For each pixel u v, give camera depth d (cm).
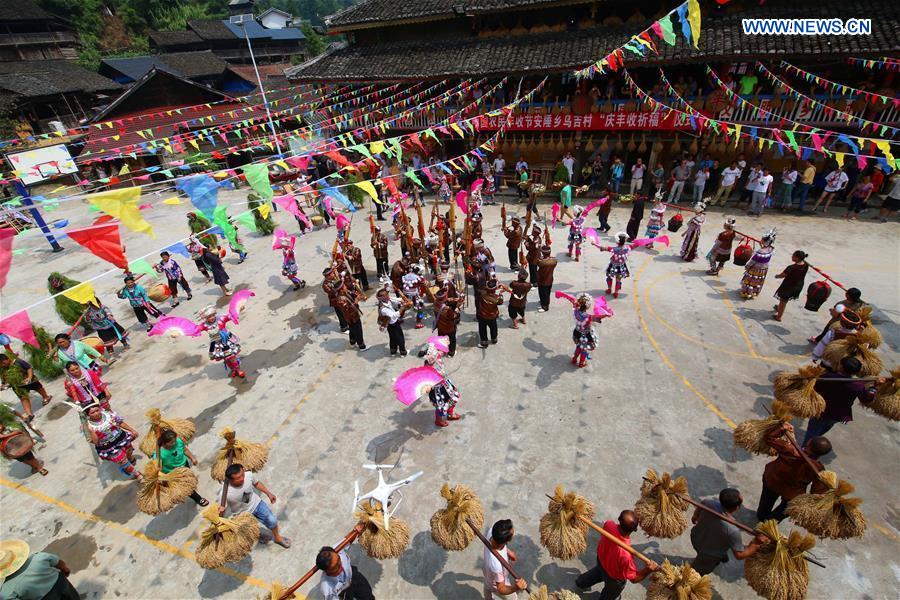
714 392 862
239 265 1564
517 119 1969
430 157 2308
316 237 1762
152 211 2362
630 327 1064
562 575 588
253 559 635
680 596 436
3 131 3008
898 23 1381
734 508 488
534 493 696
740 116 1672
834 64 1577
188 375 1031
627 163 2064
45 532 702
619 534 486
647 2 1750
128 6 6812
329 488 732
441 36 2197
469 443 790
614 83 1883
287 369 1017
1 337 931
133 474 781
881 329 1009
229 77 4153
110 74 4362
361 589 521
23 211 2031
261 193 638
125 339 1155
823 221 1580
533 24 1969
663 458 737
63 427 923
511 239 1326
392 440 809
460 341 1059
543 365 961
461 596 577
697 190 1762
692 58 1528
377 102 2144
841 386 641
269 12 6725
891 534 610
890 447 733
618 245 1124
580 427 805
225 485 575
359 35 2369
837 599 545
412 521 668
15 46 4853
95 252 530
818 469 536
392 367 995
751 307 1115
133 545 672
